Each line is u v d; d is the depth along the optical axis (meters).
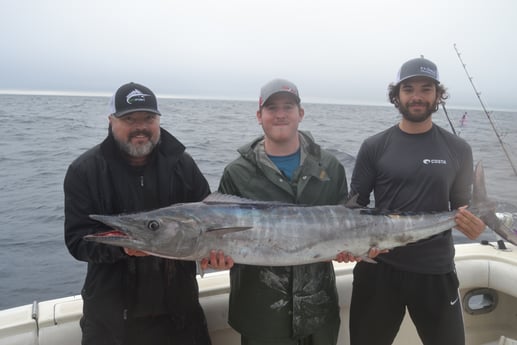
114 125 2.84
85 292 2.86
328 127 36.59
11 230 8.02
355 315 3.50
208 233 2.85
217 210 2.94
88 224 2.83
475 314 4.37
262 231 2.94
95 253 2.70
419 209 3.26
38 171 13.85
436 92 3.31
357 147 20.95
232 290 3.17
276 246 2.95
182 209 2.87
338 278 3.89
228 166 3.30
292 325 3.00
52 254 6.96
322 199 3.21
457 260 4.30
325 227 3.05
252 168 3.19
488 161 16.61
